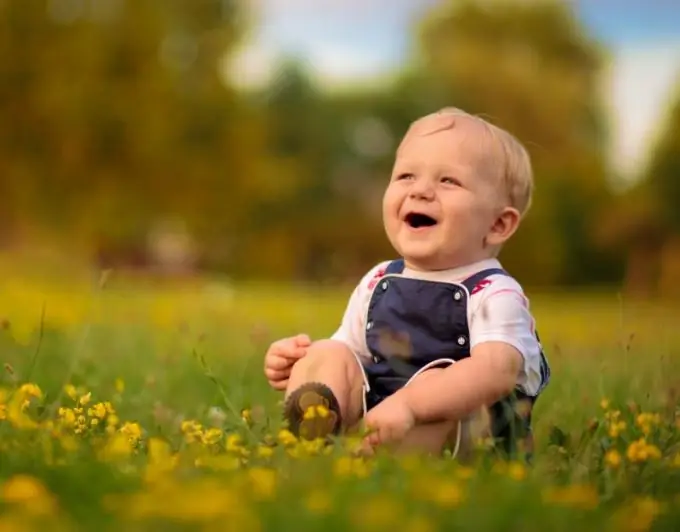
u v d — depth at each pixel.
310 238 54.09
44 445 3.37
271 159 43.19
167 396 5.95
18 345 7.23
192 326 9.52
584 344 9.56
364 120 56.38
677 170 47.34
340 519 2.63
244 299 16.23
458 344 4.38
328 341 4.43
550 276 47.75
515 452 3.88
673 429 4.30
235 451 3.68
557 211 47.72
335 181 55.94
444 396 4.09
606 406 4.46
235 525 2.54
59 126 36.66
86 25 37.47
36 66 36.75
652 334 9.59
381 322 4.52
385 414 4.01
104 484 3.02
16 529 2.56
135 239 44.78
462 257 4.52
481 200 4.54
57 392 5.77
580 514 2.94
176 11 39.56
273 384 4.52
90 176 37.66
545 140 50.47
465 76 51.94
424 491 2.93
